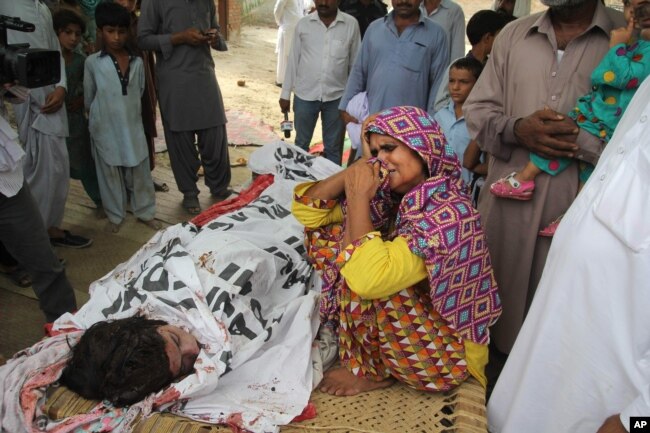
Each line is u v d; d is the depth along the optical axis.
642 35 1.73
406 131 1.57
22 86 2.07
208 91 4.14
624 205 1.32
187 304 1.88
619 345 1.32
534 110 2.08
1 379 1.62
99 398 1.64
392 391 1.79
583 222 1.43
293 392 1.69
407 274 1.47
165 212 4.30
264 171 3.20
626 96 1.83
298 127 4.77
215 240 2.12
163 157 5.29
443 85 3.46
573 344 1.43
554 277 1.50
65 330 1.92
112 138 3.71
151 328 1.70
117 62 3.64
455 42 4.24
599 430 1.21
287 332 1.89
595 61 1.99
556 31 2.05
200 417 1.59
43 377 1.64
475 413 1.62
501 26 3.44
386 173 1.59
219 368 1.66
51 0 4.48
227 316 1.88
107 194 3.86
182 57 3.96
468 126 2.27
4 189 2.23
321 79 4.54
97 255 3.62
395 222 1.72
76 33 3.77
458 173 1.67
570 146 1.92
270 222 2.52
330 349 1.91
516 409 1.58
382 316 1.64
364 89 3.88
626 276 1.30
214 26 4.32
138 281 2.03
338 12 4.47
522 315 2.22
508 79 2.15
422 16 3.54
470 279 1.57
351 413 1.68
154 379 1.63
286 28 7.55
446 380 1.70
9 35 2.96
